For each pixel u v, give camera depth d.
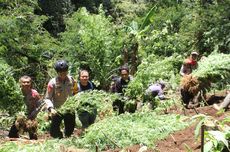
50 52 14.27
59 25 22.36
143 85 7.76
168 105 7.32
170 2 23.77
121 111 7.25
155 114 6.34
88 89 6.44
